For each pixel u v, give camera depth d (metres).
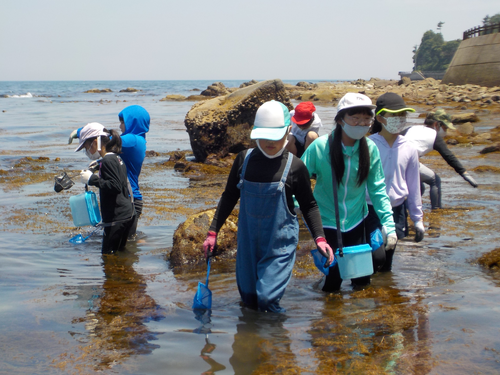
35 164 11.77
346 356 2.80
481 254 4.98
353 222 4.04
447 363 2.66
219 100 12.74
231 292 4.09
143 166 11.81
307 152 4.04
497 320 3.26
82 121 24.28
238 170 3.61
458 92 40.50
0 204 7.59
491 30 45.66
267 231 3.49
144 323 3.37
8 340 3.06
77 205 5.30
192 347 2.97
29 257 5.12
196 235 5.21
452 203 7.54
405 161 4.43
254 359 2.80
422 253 5.09
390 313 3.46
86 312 3.58
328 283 4.09
